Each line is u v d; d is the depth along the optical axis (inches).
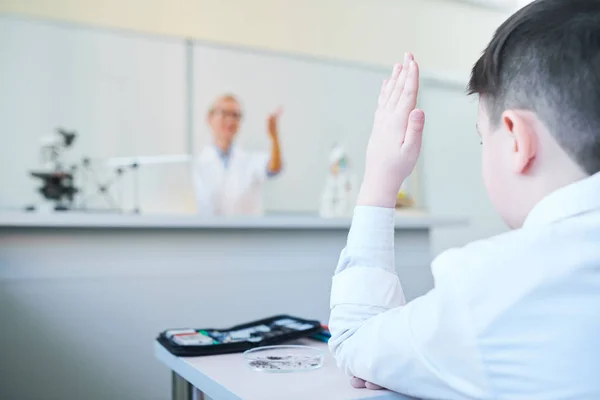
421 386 17.6
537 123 17.5
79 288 73.9
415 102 21.9
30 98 129.7
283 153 156.9
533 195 17.9
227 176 137.3
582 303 15.9
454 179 185.5
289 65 160.1
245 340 28.5
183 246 81.4
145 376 76.9
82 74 135.2
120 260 76.8
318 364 23.9
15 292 70.3
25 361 70.2
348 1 172.6
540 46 17.5
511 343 16.1
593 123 16.6
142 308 77.5
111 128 136.9
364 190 22.3
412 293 101.7
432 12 187.2
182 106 144.4
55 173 113.2
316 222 90.4
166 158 141.7
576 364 15.6
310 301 91.0
